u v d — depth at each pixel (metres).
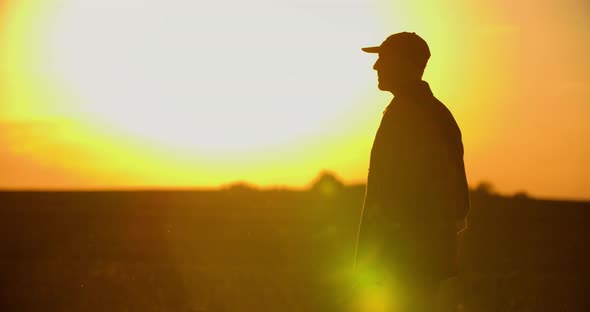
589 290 15.07
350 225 42.69
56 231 37.72
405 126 6.93
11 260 21.30
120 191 98.94
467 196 7.12
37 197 87.94
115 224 43.84
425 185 6.89
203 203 70.19
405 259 6.89
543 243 34.88
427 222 6.89
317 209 60.97
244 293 14.05
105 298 13.29
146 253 26.14
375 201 6.95
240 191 91.56
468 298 13.75
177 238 33.88
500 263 25.05
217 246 30.00
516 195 73.94
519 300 13.61
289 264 22.12
